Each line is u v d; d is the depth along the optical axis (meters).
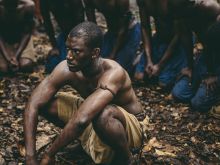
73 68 2.95
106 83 2.96
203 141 3.74
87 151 3.18
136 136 3.14
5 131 3.69
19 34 4.91
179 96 4.32
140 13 4.59
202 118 4.09
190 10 4.03
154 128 3.90
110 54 4.76
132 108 3.22
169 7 4.20
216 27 4.01
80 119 2.86
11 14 4.74
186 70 4.40
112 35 4.84
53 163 2.97
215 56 4.16
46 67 4.89
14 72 4.78
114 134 2.95
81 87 3.13
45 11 4.77
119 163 3.13
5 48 4.82
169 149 3.60
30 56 4.87
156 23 4.65
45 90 3.10
